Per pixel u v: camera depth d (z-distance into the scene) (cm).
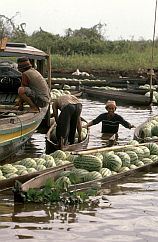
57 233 912
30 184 1124
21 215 1005
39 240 875
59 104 1745
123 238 897
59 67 5806
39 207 1057
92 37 7550
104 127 1986
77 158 1297
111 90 3975
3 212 1019
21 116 1489
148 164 1438
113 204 1095
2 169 1239
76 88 4053
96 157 1297
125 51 6825
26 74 1719
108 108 1973
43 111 1752
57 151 1418
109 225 962
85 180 1241
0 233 903
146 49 6625
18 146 1531
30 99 1689
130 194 1178
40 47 6888
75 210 1046
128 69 5634
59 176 1243
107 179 1264
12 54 1955
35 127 1669
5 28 6206
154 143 1587
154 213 1041
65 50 6944
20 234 901
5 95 2222
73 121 1683
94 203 1098
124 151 1473
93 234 913
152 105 3509
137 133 1867
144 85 4466
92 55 6456
